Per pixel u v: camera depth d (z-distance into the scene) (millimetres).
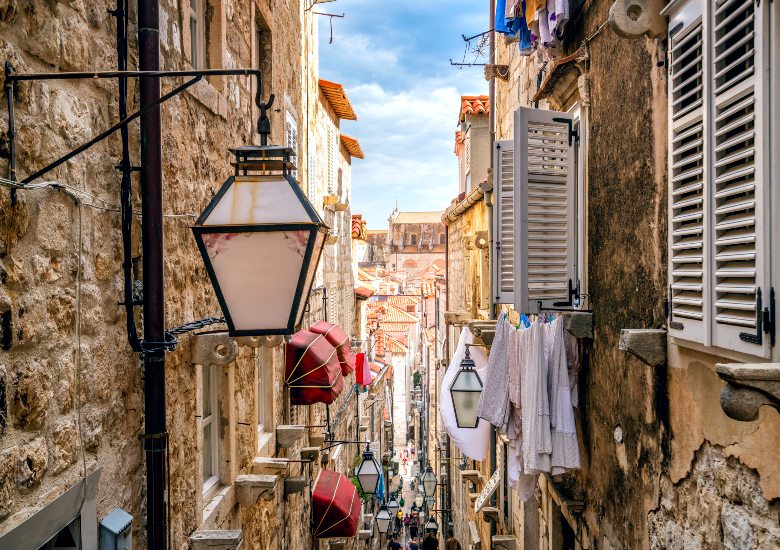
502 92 11188
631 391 4016
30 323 2301
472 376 8148
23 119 2309
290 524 8211
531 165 5219
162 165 3648
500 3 6922
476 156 15734
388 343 48500
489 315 10773
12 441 2176
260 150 2977
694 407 3107
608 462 4500
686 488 3205
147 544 3416
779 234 2338
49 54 2506
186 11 4324
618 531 4262
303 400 8398
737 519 2689
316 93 14500
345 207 16500
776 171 2355
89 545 2734
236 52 5699
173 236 3992
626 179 4176
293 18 10180
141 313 3459
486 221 11805
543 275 5188
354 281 25500
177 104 4094
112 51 3168
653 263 3686
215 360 4250
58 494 2486
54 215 2506
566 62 5219
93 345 2875
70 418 2621
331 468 14172
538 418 4758
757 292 2455
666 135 3516
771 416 2416
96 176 2963
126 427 3230
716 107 2822
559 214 5258
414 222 73188
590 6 5023
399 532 32906
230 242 2826
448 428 9062
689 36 3109
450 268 20469
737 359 2660
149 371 3377
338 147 19891
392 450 43938
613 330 4414
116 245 3182
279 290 2844
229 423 5363
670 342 3379
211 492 5039
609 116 4555
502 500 9586
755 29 2473
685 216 3141
